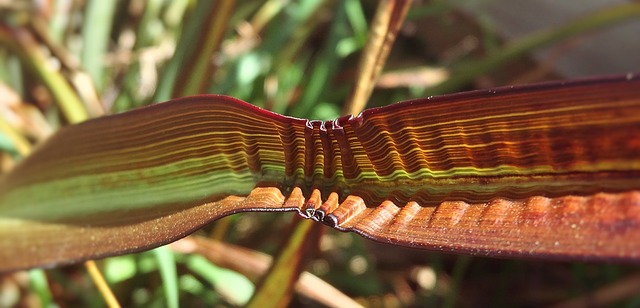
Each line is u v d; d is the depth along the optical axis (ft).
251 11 1.36
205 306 1.15
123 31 1.43
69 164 0.72
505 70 1.44
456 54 1.50
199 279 1.12
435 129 0.50
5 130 1.03
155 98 0.99
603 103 0.45
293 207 0.53
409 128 0.51
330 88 1.39
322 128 0.52
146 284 1.12
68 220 0.71
